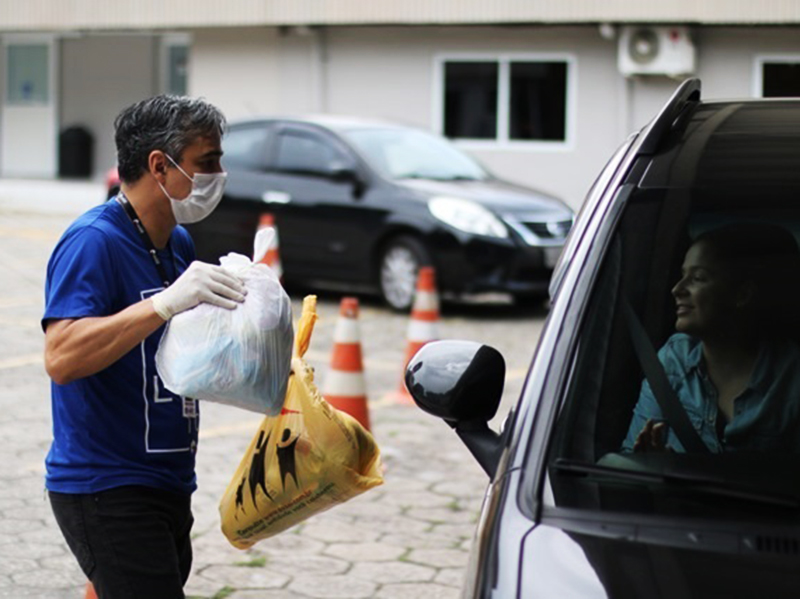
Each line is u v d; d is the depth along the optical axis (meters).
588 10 22.42
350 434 4.29
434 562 6.84
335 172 15.00
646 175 3.88
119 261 4.07
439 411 3.69
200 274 3.91
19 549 6.83
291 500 4.34
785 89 22.38
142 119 4.08
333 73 24.72
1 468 8.20
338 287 16.47
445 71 24.02
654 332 3.52
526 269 14.09
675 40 22.17
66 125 31.50
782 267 3.61
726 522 3.06
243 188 15.64
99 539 4.08
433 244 14.17
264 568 6.71
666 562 2.96
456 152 15.90
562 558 3.01
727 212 3.70
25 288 15.35
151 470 4.13
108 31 26.64
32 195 26.84
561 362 3.47
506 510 3.19
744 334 3.54
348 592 6.41
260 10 24.70
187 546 4.46
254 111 25.44
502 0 22.97
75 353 3.90
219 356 3.86
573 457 3.28
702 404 3.44
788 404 3.44
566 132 23.34
